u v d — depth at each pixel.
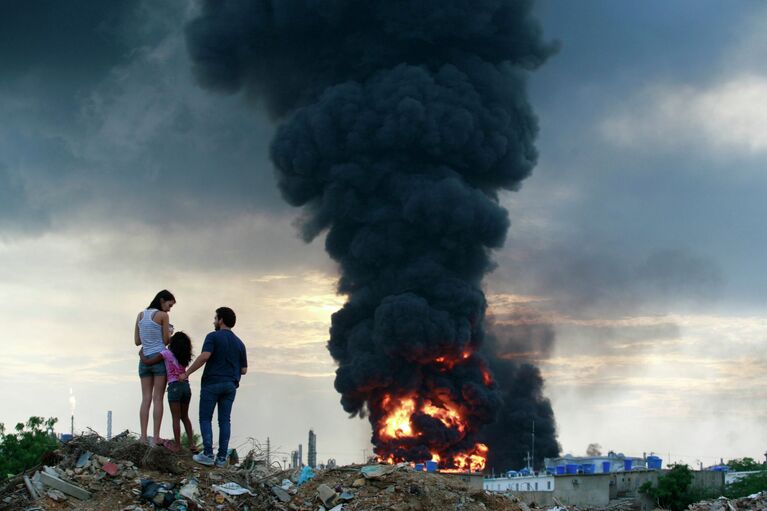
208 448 16.50
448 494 16.36
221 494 15.23
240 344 17.30
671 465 63.56
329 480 16.34
